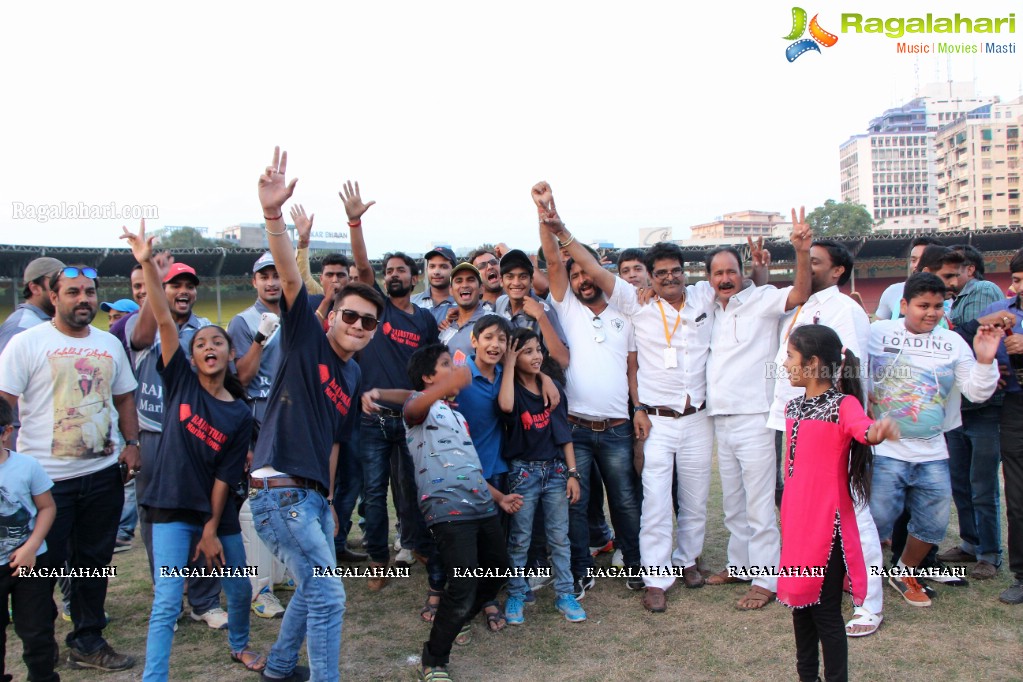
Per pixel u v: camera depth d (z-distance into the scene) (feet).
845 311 15.07
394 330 17.06
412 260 17.44
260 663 12.67
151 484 11.84
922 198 425.28
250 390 16.65
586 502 16.21
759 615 14.64
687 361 15.99
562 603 14.85
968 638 13.25
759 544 15.53
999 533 16.56
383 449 16.79
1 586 11.18
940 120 446.19
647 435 16.11
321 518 11.66
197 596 14.84
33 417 12.62
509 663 12.83
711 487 24.91
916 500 14.93
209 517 12.07
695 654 12.99
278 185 10.84
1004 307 15.94
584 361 16.05
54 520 12.25
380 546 17.01
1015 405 14.79
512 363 14.32
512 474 14.75
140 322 14.28
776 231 322.55
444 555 12.09
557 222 15.65
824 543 10.66
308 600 10.94
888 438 9.78
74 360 12.87
